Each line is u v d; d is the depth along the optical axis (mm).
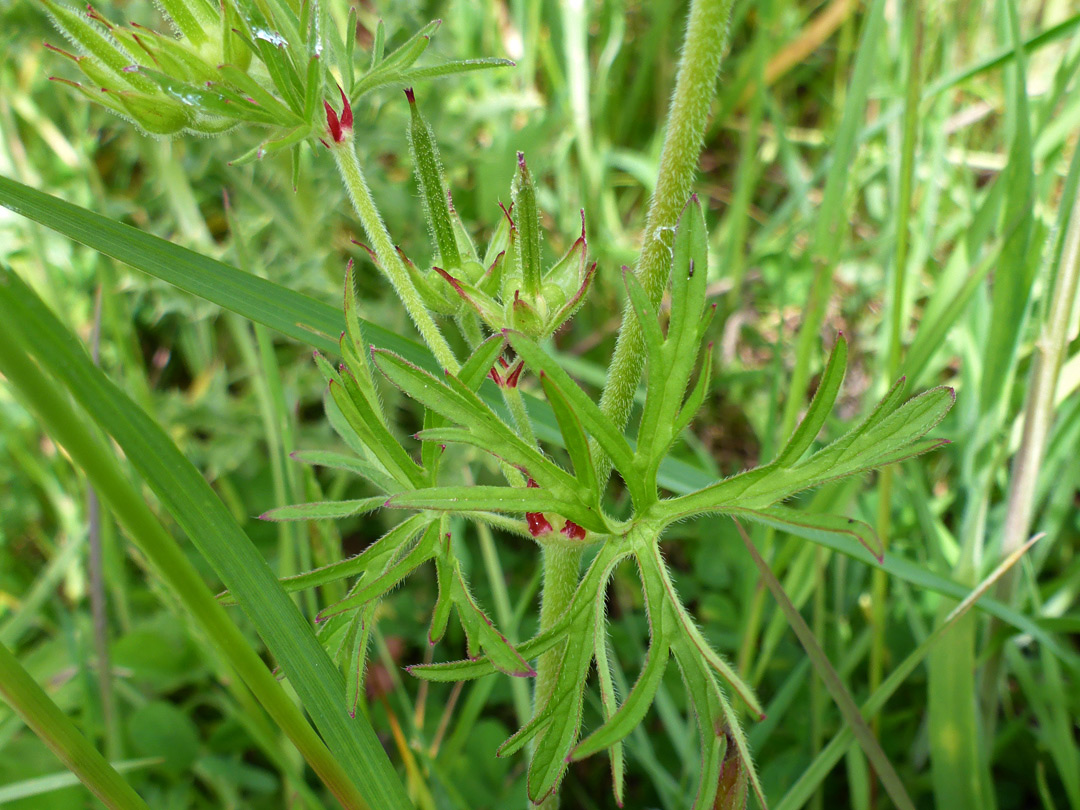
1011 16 81
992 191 88
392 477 54
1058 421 90
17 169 121
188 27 55
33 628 113
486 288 59
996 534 90
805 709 99
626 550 50
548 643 49
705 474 82
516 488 48
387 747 100
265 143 54
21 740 89
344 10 126
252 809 95
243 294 66
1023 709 104
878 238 131
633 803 101
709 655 46
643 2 163
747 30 172
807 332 86
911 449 48
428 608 114
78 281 122
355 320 53
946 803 80
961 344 108
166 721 93
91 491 85
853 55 165
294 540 89
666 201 57
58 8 52
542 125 136
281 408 80
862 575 105
